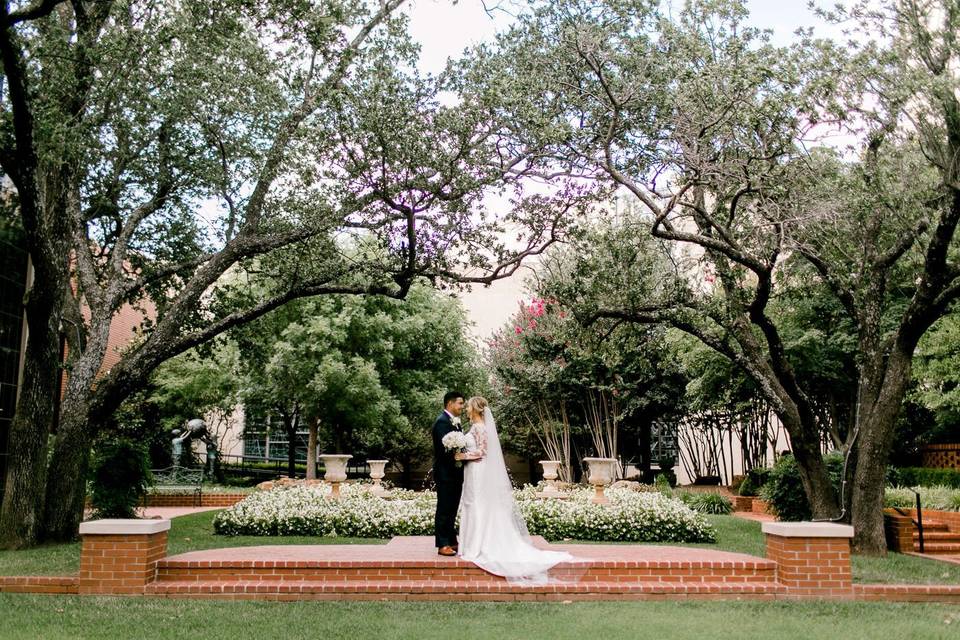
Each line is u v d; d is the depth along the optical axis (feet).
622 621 23.66
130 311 99.30
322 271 43.21
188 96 39.45
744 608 25.75
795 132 35.19
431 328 89.45
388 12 40.14
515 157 41.29
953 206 34.30
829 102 34.24
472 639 21.52
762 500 64.34
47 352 40.24
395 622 23.52
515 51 39.70
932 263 36.35
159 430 91.86
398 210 39.65
